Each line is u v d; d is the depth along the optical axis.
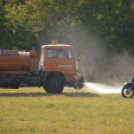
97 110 34.66
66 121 28.16
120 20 112.19
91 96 50.62
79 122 27.72
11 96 51.00
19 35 109.19
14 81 55.19
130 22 113.19
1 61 54.78
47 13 119.50
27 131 23.94
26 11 121.25
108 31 113.19
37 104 39.19
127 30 111.06
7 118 29.66
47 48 56.88
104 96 50.81
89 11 112.50
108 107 36.94
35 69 56.16
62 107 36.97
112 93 57.78
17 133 23.28
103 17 113.06
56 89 56.69
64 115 31.34
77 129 24.78
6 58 55.03
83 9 112.62
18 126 25.73
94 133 23.42
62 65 56.91
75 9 114.81
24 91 64.69
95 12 114.38
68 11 115.81
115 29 111.56
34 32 115.25
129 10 112.44
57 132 23.69
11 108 36.00
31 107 37.06
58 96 50.19
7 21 106.75
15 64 55.22
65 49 57.19
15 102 41.44
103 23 112.06
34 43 110.19
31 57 56.38
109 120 28.64
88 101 43.09
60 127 25.55
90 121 28.23
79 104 39.19
